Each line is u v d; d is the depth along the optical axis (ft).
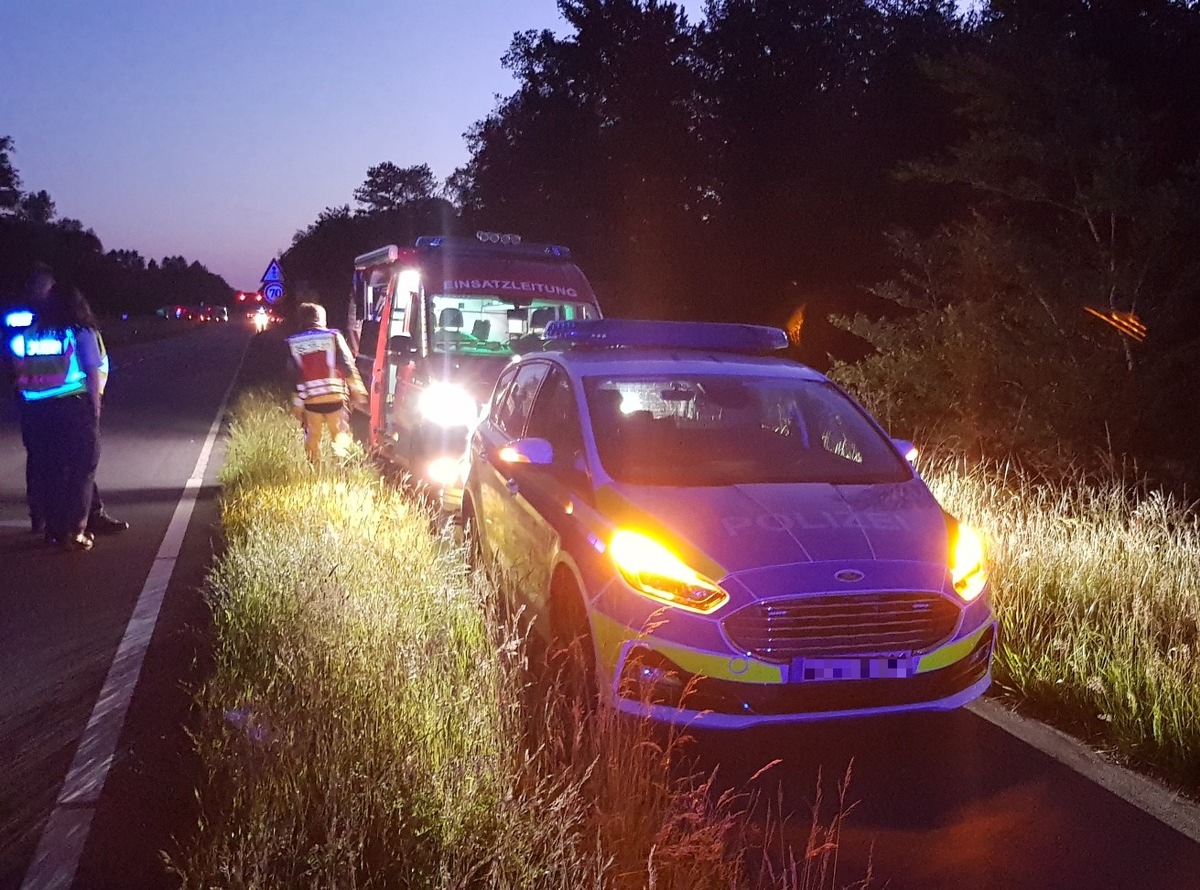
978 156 36.04
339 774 12.58
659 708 14.35
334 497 28.91
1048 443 31.99
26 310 26.27
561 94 84.38
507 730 13.91
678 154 75.66
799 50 69.10
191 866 11.45
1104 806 14.06
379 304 45.44
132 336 210.59
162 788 14.08
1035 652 18.37
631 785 12.52
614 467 17.25
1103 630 18.85
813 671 14.10
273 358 124.06
